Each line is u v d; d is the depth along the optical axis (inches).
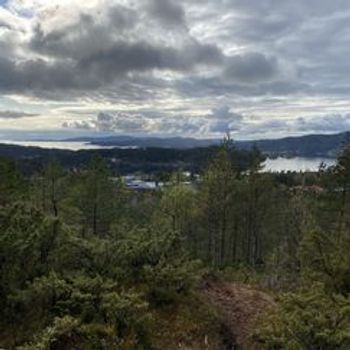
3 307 486.6
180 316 531.2
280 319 430.0
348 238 645.9
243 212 1752.0
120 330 468.4
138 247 600.7
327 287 583.2
